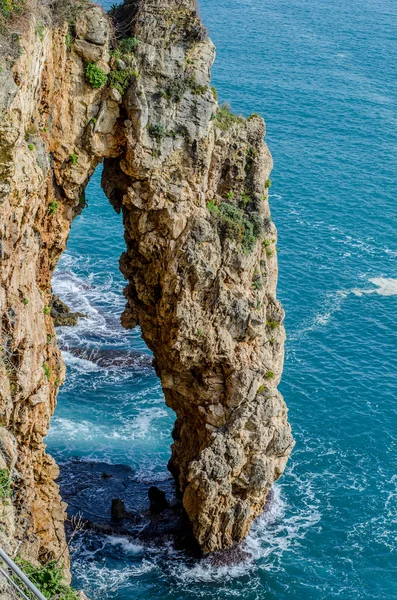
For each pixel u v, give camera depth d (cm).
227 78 13675
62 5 4409
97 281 8556
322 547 5788
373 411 6962
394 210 10219
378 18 18188
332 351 7669
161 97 4806
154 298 5391
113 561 5584
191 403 5703
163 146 4891
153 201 4988
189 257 5106
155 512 5991
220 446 5534
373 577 5578
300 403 7025
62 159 4731
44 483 4872
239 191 5309
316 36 16462
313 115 12694
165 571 5556
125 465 6469
